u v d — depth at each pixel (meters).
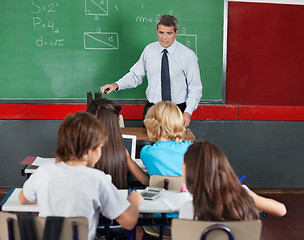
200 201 1.49
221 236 1.48
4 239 1.56
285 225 3.41
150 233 2.29
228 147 4.18
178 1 3.92
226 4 3.93
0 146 4.07
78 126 1.58
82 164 1.61
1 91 3.97
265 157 4.21
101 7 3.89
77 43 3.94
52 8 3.87
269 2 3.97
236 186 1.52
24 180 4.13
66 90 4.01
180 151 2.26
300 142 4.20
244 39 4.03
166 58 3.79
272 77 4.11
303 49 4.08
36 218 1.48
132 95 4.05
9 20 3.86
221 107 4.08
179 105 3.87
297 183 4.27
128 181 2.68
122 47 3.97
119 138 2.29
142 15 3.93
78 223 1.47
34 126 4.06
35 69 3.96
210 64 4.03
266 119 4.13
